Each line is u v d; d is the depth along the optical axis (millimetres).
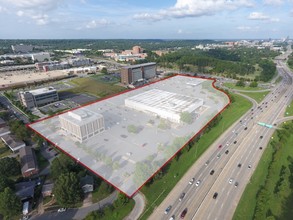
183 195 76188
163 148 104375
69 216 69125
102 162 93562
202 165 92812
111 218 67125
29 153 97812
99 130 121062
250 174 86938
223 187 80250
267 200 69438
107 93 199250
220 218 67562
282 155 97188
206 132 118375
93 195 76875
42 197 77500
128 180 82688
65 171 81500
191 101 157750
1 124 127562
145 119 140375
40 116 149250
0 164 84188
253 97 183375
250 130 123562
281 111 150750
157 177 82312
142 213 69062
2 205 64938
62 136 118000
